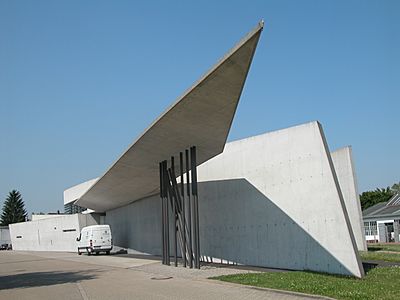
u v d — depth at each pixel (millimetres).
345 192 26641
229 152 24031
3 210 124312
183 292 14430
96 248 39562
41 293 16141
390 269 17031
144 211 37688
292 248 19625
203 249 25562
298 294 12453
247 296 12766
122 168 28234
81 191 68812
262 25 12555
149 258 32250
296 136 19859
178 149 22828
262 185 21656
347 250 16547
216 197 24797
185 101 17062
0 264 33594
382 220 50062
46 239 59875
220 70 14695
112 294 14914
